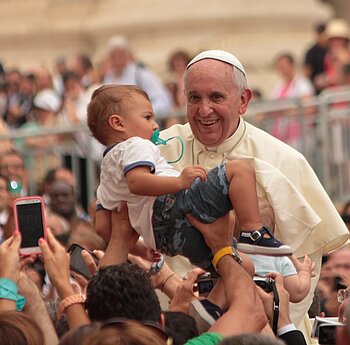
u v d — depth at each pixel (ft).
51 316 49.62
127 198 47.21
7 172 82.64
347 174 97.81
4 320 41.52
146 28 134.92
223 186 45.19
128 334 39.34
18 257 45.62
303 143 97.14
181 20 133.69
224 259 44.98
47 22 139.74
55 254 45.75
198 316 44.91
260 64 131.95
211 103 50.26
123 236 48.26
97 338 39.19
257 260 50.67
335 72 118.01
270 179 52.65
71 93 110.83
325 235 54.03
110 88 48.21
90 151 94.17
